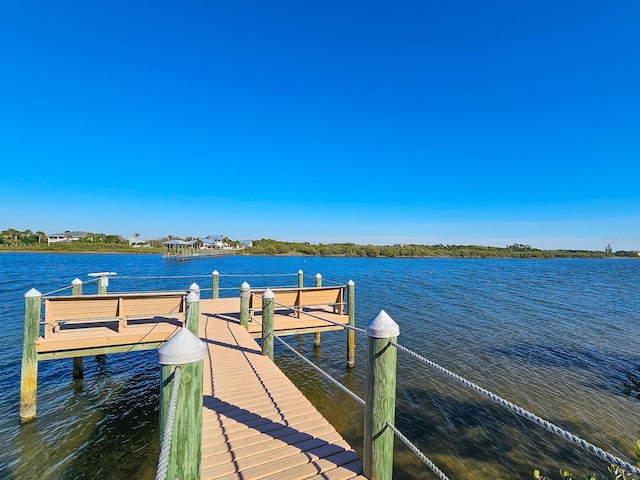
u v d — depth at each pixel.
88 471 4.40
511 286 24.62
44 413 5.76
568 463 4.76
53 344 5.33
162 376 1.70
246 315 6.98
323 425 3.31
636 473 1.05
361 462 2.73
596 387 7.19
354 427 5.68
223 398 3.89
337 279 28.44
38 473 4.34
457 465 4.69
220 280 27.41
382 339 2.43
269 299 5.47
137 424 5.55
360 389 7.24
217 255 73.38
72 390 6.75
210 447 2.89
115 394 6.63
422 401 6.53
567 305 16.81
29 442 4.94
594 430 5.57
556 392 6.94
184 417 1.69
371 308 15.47
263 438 3.06
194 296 5.27
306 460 2.73
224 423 3.31
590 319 13.62
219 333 6.62
